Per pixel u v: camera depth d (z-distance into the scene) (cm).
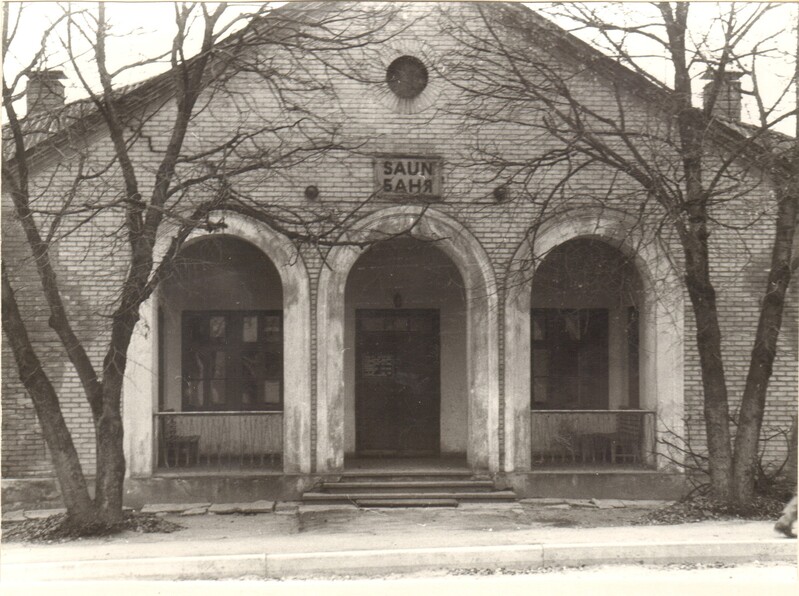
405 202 1472
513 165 1357
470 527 1230
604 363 1744
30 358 1202
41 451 1424
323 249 1469
